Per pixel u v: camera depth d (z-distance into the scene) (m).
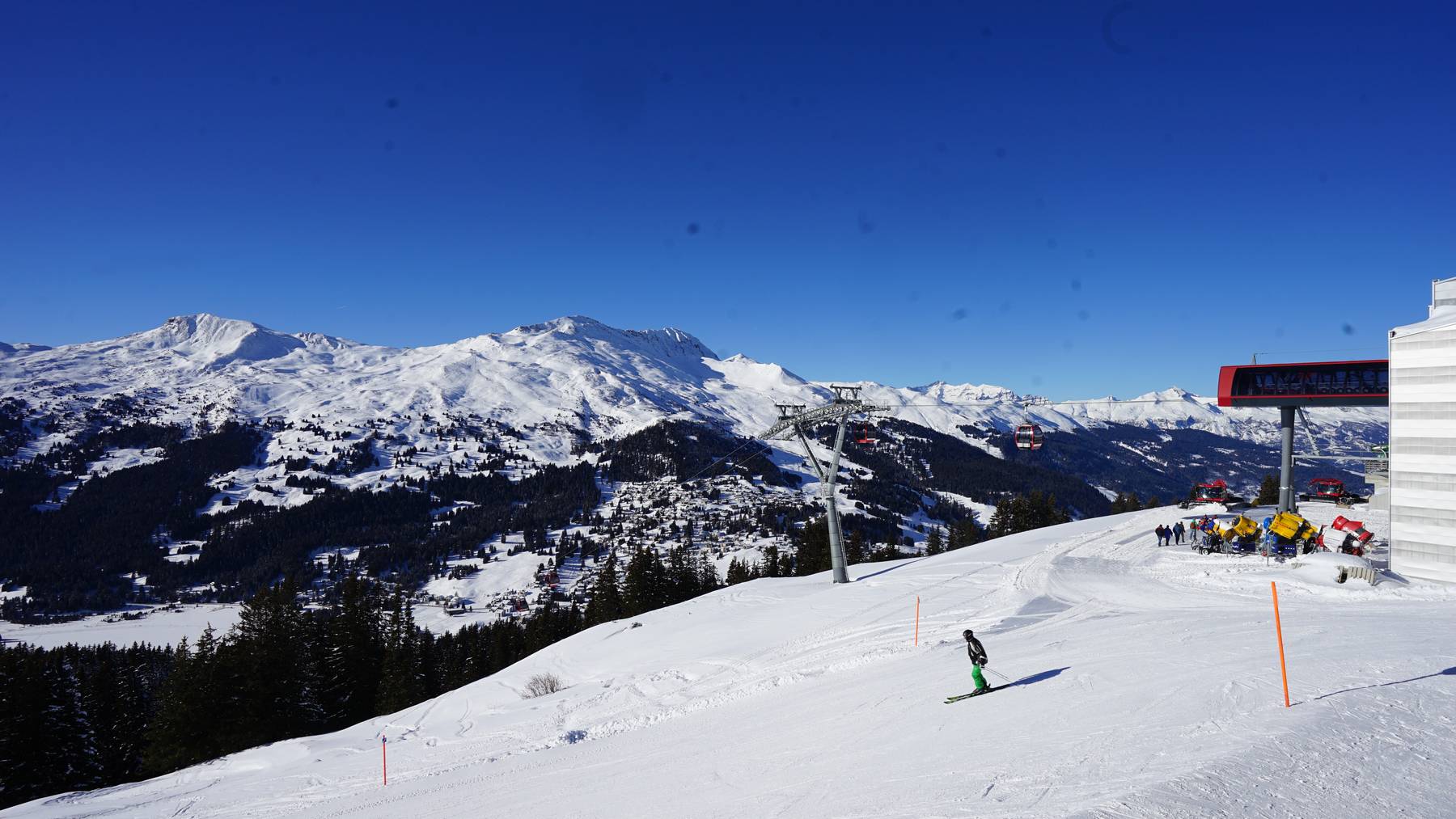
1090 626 26.44
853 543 104.62
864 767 14.15
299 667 59.16
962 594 38.41
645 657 38.50
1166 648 20.53
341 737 35.78
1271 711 12.98
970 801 10.73
